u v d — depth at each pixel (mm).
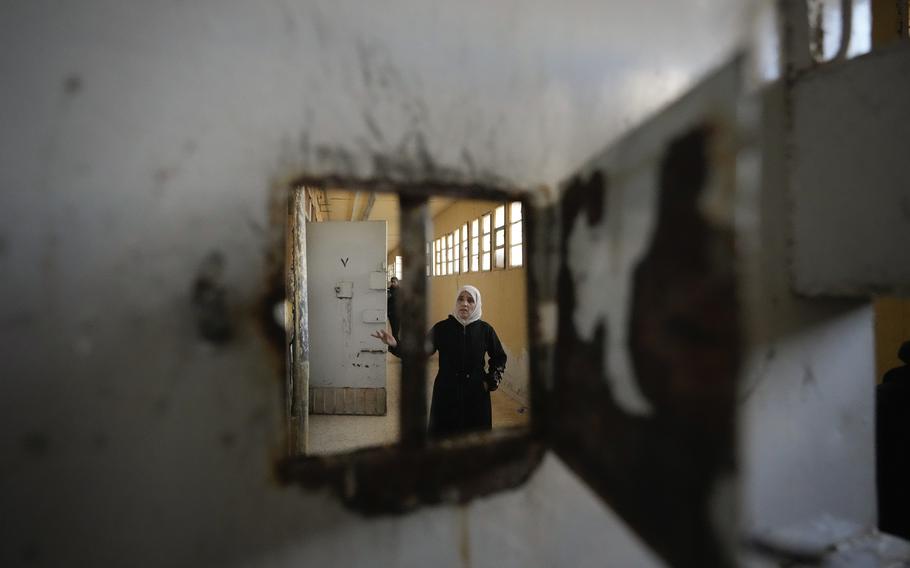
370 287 3969
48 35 787
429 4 1022
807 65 1258
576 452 1149
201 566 877
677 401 1172
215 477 882
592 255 1154
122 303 822
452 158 1045
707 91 1221
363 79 971
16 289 768
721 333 1172
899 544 1262
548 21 1124
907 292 989
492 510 1085
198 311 865
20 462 776
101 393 814
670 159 1191
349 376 4012
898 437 1806
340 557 965
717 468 1181
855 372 1354
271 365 918
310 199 4406
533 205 1118
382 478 994
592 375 1160
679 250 1180
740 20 1215
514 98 1096
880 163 1029
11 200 766
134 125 828
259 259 904
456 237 7672
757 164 1196
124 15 825
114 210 817
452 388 2111
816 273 1169
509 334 5156
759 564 1195
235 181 885
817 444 1282
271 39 908
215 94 874
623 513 1165
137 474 836
